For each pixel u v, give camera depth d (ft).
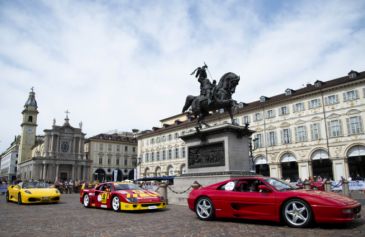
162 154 238.07
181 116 261.44
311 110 152.76
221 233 26.48
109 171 329.31
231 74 58.03
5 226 32.27
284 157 161.38
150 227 30.32
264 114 171.94
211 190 34.91
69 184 139.54
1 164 538.47
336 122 143.33
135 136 363.15
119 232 27.84
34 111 366.63
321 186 77.56
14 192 65.77
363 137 133.80
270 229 27.78
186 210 45.50
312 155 150.92
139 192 46.37
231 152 52.75
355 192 99.71
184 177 57.82
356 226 27.84
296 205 28.30
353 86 139.64
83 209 49.85
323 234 24.63
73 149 311.06
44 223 34.04
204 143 56.65
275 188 30.37
